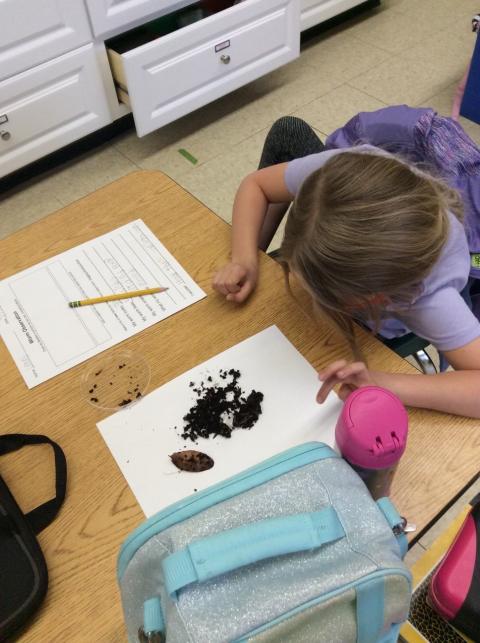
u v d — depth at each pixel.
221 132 2.15
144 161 2.07
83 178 2.02
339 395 0.68
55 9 1.59
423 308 0.71
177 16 1.96
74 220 0.93
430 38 2.48
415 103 2.20
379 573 0.40
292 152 1.14
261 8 1.91
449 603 0.76
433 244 0.65
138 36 1.90
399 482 0.60
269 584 0.40
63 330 0.78
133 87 1.77
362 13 2.64
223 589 0.39
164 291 0.82
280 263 0.81
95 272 0.85
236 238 0.87
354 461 0.51
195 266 0.85
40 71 1.69
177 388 0.71
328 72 2.36
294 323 0.77
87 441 0.66
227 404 0.68
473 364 0.70
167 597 0.41
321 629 0.40
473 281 0.92
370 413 0.50
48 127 1.82
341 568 0.41
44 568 0.55
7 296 0.83
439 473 0.61
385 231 0.63
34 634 0.53
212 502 0.44
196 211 0.93
